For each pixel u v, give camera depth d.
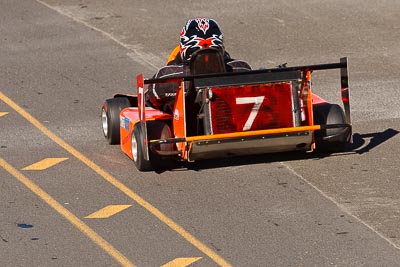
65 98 31.89
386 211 22.34
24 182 24.69
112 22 40.97
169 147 24.48
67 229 21.80
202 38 24.69
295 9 42.03
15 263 20.16
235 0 43.59
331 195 23.31
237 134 23.84
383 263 19.86
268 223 21.84
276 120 24.34
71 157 26.39
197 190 23.80
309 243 20.81
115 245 20.94
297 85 24.34
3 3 44.22
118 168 25.45
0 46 38.09
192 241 21.02
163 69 24.91
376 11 41.50
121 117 26.34
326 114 25.22
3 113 30.41
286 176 24.50
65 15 42.19
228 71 25.00
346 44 37.25
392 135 27.42
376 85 32.41
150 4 43.44
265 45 37.38
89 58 36.41
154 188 24.02
